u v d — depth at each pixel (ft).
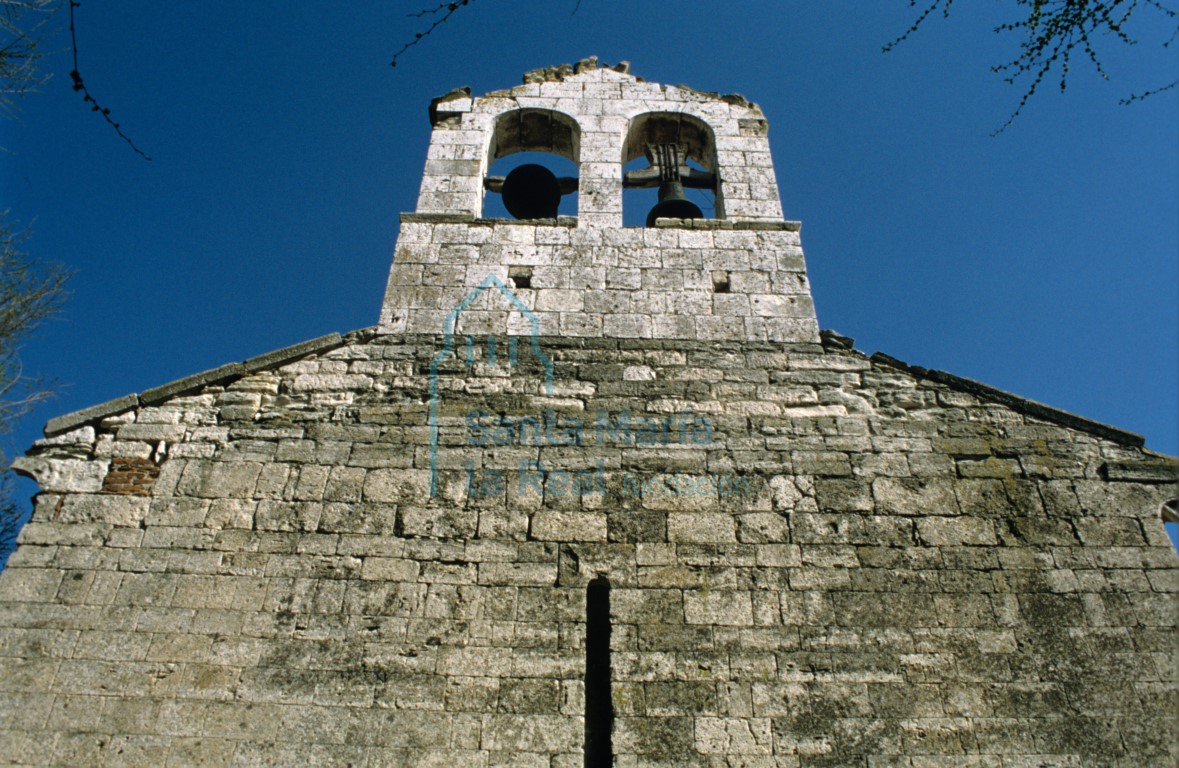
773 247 33.99
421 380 28.73
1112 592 24.38
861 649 23.16
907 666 22.94
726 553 24.76
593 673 23.13
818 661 22.93
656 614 23.61
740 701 22.24
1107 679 22.93
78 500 25.14
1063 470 26.84
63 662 22.30
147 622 23.02
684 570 24.40
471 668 22.57
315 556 24.34
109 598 23.38
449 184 35.86
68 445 26.35
